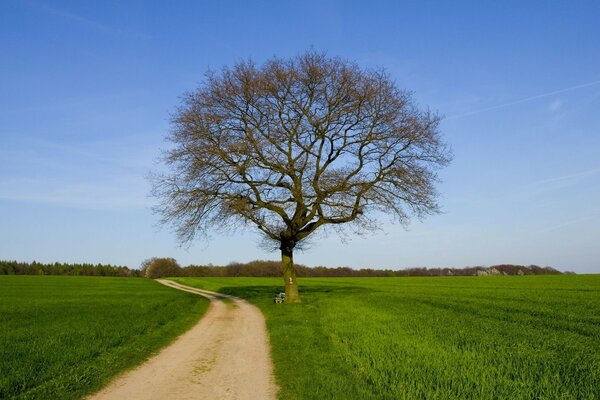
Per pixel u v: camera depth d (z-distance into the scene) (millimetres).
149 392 10617
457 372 11836
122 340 16953
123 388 10953
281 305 32656
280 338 18031
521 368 12680
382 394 10000
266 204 33219
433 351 14562
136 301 38125
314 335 18391
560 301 39125
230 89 31562
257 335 19719
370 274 157000
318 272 153750
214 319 26438
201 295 55469
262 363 13797
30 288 63594
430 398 9750
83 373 11898
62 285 74750
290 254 35688
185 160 31422
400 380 10953
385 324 21703
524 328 21016
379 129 32250
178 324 23125
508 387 10602
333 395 10016
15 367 11953
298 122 32656
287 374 12195
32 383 10742
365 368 12383
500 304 35750
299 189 32719
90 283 85375
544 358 14039
